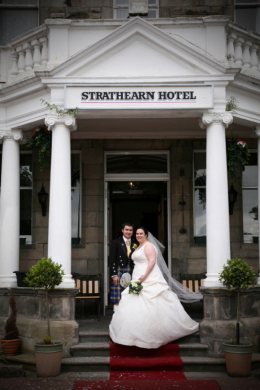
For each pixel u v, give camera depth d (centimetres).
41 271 740
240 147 906
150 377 716
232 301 801
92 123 1005
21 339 838
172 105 832
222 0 1166
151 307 757
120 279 847
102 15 1160
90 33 875
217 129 838
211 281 805
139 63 849
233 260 752
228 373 729
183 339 798
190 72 845
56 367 726
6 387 663
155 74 846
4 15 1184
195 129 1062
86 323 931
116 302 847
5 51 970
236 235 1073
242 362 720
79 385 671
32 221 1090
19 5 1180
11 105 944
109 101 833
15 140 948
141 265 793
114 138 1092
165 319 759
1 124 947
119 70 849
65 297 803
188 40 875
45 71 836
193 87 834
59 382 689
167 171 1101
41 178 1096
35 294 834
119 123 1006
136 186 1151
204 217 1096
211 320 796
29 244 1089
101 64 851
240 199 1084
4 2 1186
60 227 824
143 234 802
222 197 827
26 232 1107
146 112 843
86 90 835
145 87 835
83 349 775
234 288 791
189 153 1091
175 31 876
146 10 884
